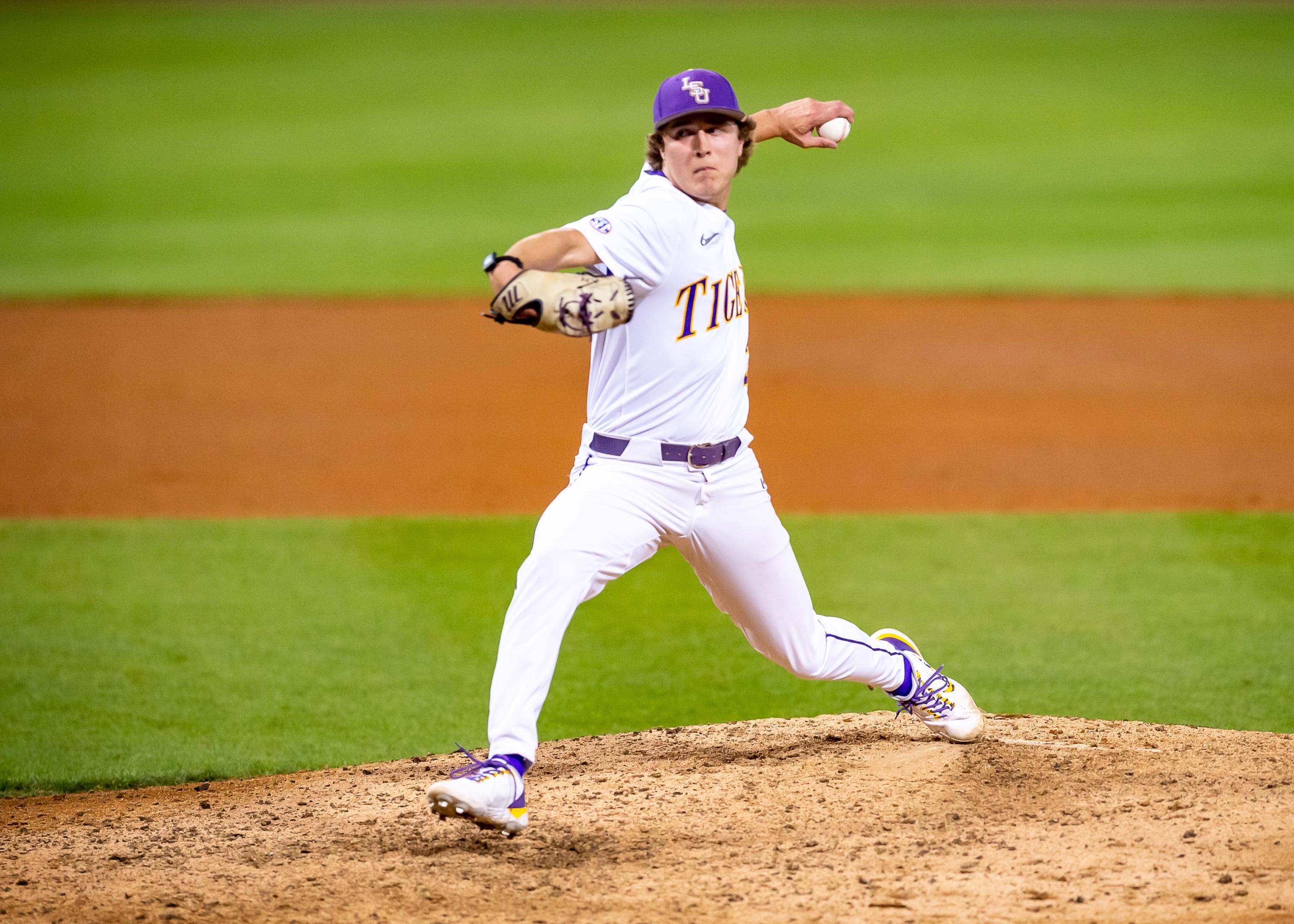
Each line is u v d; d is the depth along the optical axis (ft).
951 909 40.34
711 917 40.73
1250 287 187.62
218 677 73.41
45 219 233.55
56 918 41.70
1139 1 479.82
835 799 50.08
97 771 61.05
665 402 45.98
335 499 110.73
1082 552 94.43
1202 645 75.92
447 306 186.39
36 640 78.69
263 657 76.28
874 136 295.48
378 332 173.68
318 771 59.88
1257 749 54.70
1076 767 52.08
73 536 99.91
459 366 159.53
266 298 188.34
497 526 102.53
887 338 169.07
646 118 313.73
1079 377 151.53
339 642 78.64
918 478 116.67
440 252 212.02
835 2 488.44
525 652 45.65
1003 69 363.35
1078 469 118.93
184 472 119.14
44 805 56.95
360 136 300.61
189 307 183.21
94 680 72.84
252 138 299.17
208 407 141.59
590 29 435.53
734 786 52.11
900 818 48.08
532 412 141.38
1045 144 284.61
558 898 42.60
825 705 69.41
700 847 46.42
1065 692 69.31
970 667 73.15
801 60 377.09
